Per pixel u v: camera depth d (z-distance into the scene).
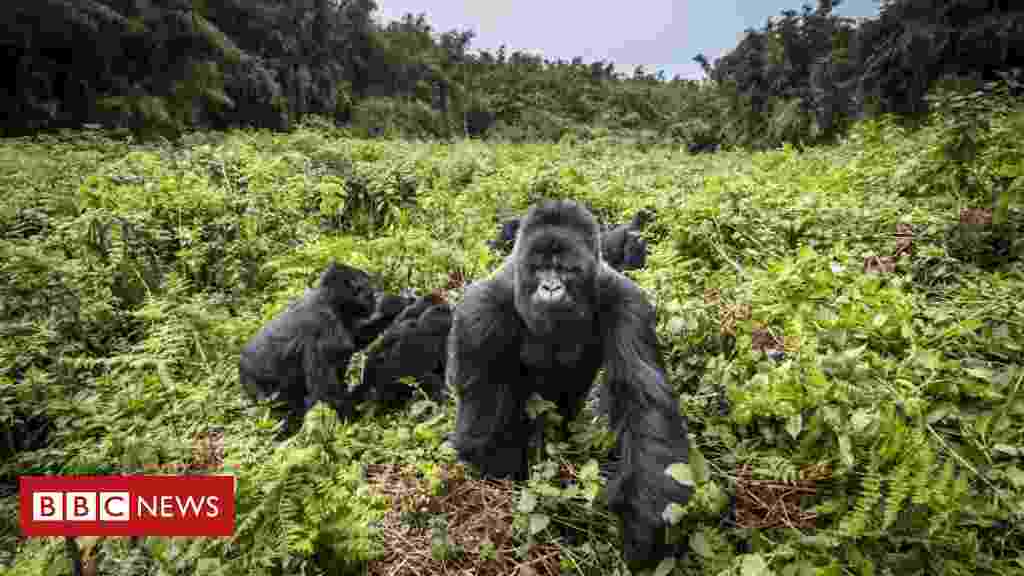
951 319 2.61
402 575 1.92
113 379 2.85
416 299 3.35
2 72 13.98
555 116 40.47
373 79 33.41
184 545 1.72
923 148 4.82
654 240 4.38
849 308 2.57
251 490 1.75
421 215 5.42
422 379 2.93
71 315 3.38
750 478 2.07
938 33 10.86
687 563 1.80
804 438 2.01
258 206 4.97
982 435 1.94
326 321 2.82
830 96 13.65
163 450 2.07
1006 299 2.66
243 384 2.88
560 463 2.18
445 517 2.05
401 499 2.13
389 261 4.00
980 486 1.91
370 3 33.50
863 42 12.90
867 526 1.78
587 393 2.43
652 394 1.87
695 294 3.13
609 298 2.06
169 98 17.45
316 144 10.38
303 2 26.83
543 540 1.98
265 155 7.53
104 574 1.83
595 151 12.34
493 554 1.92
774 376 2.10
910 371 2.17
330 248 3.97
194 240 4.35
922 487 1.67
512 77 46.81
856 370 2.11
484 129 39.56
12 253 3.63
